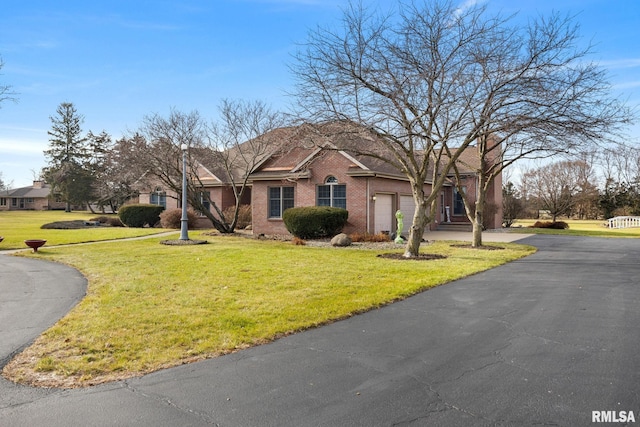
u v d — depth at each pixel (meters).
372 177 21.19
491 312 7.24
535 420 3.63
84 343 5.62
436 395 4.12
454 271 11.24
